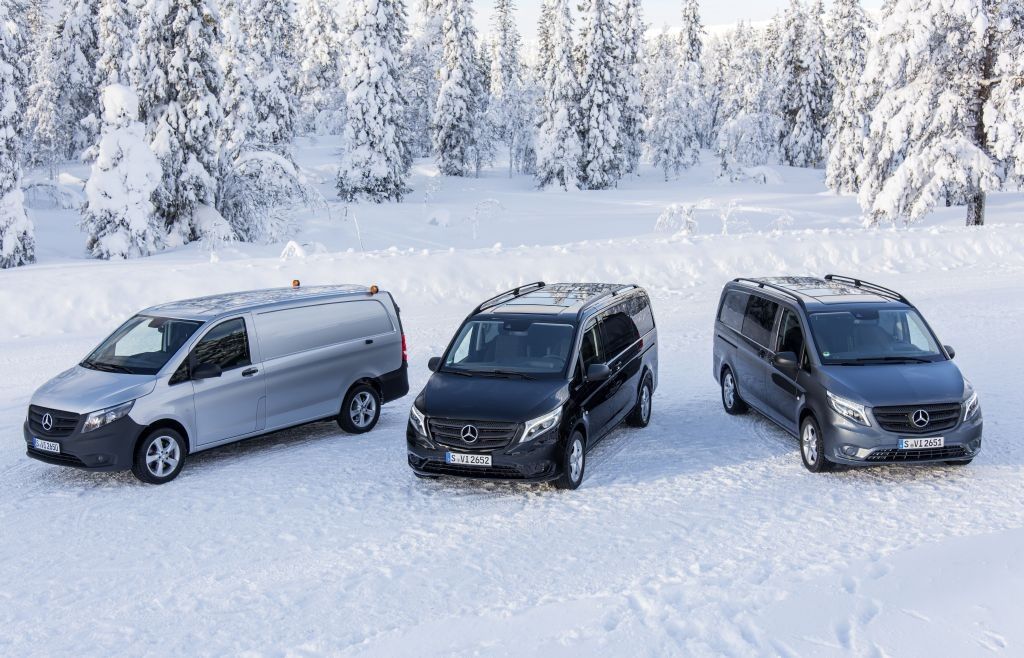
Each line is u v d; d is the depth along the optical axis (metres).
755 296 10.84
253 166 38.22
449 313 19.91
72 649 5.25
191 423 9.04
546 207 53.25
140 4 35.50
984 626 5.14
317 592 6.00
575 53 64.62
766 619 5.32
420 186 66.56
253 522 7.52
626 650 4.99
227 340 9.52
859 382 8.39
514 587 5.98
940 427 8.09
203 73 36.47
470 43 72.06
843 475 8.51
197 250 35.47
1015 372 12.78
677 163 75.56
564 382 8.48
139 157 33.88
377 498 8.14
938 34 31.14
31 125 64.50
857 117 56.88
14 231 33.12
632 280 23.14
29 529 7.45
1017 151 30.38
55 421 8.56
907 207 32.47
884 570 6.02
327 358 10.46
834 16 67.69
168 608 5.81
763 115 77.25
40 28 79.25
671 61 87.50
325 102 89.88
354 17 53.94
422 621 5.47
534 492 8.27
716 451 9.57
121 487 8.66
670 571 6.18
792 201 54.16
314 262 22.72
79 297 19.52
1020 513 7.17
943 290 20.78
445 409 8.19
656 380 11.38
